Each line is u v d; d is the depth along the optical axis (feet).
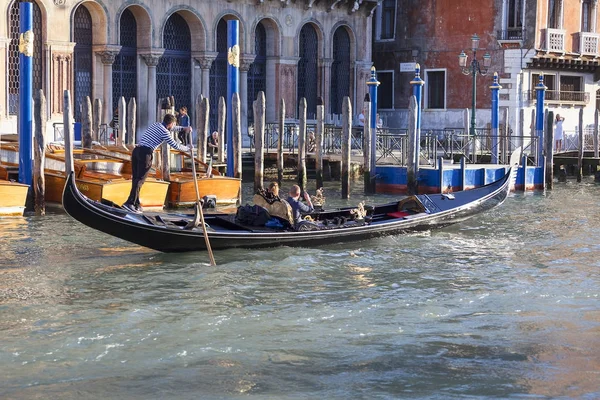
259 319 41.68
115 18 106.01
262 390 33.30
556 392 33.32
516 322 41.88
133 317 41.47
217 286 47.42
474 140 99.96
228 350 37.40
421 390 33.45
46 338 38.34
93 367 35.29
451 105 141.59
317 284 48.55
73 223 64.44
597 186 103.30
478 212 68.33
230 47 81.41
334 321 41.65
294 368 35.55
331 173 101.96
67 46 101.91
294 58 126.62
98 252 55.06
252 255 54.44
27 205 69.00
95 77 106.22
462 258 56.24
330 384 33.94
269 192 56.85
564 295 46.83
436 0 141.59
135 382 33.88
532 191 96.02
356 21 135.23
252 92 125.08
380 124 121.29
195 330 39.81
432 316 42.75
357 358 36.73
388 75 147.33
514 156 79.41
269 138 114.11
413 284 49.08
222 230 54.65
